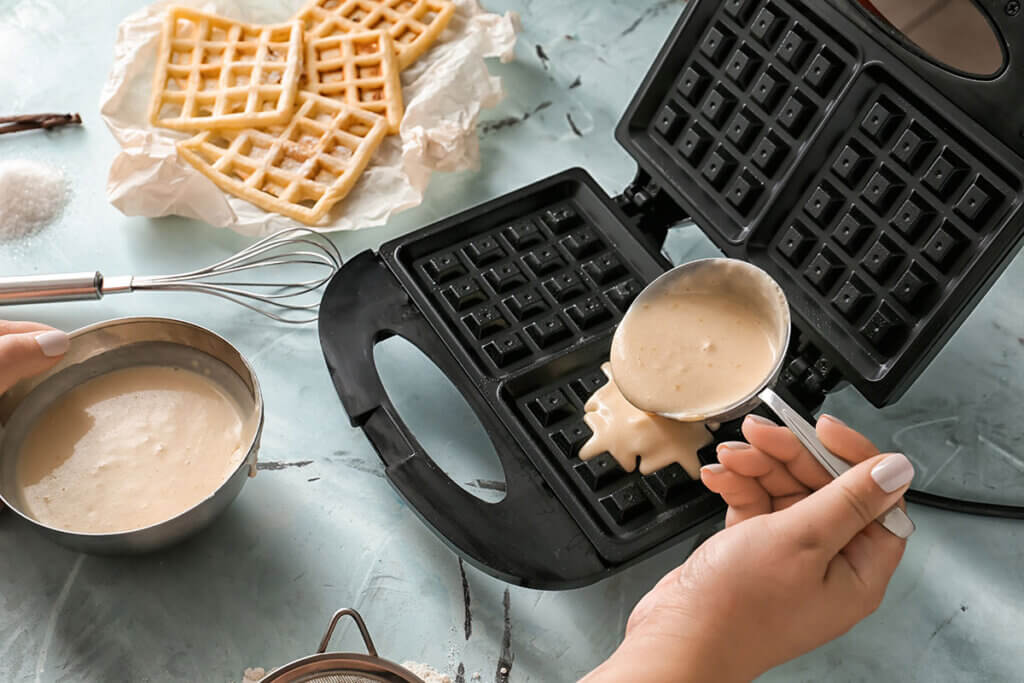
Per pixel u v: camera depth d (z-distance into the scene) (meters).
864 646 0.95
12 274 1.21
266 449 1.07
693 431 0.95
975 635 0.96
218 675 0.92
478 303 1.06
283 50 1.35
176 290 1.12
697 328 0.92
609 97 1.41
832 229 0.97
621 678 0.73
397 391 1.12
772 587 0.73
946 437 1.09
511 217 1.12
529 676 0.93
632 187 1.15
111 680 0.91
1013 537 1.03
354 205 1.23
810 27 0.97
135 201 1.22
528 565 0.87
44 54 1.45
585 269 1.08
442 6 1.38
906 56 0.88
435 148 1.24
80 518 0.91
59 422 0.97
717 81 1.05
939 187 0.88
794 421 0.83
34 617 0.95
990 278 0.85
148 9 1.39
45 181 1.28
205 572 0.98
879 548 0.78
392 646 0.94
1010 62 0.80
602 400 0.98
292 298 1.20
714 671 0.74
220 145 1.30
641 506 0.91
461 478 1.05
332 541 1.01
